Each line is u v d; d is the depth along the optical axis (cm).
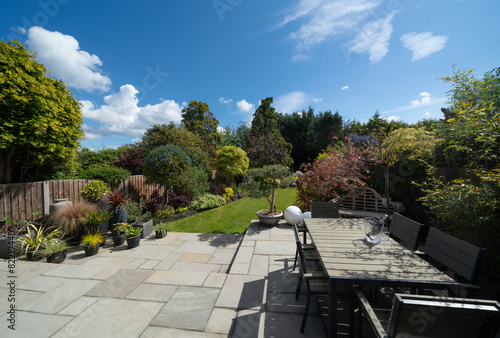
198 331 187
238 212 733
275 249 378
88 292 254
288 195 1055
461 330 96
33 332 188
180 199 744
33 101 433
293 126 2080
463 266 169
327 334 175
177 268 340
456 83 262
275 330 186
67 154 551
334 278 145
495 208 200
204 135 1911
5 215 401
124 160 892
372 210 525
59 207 437
